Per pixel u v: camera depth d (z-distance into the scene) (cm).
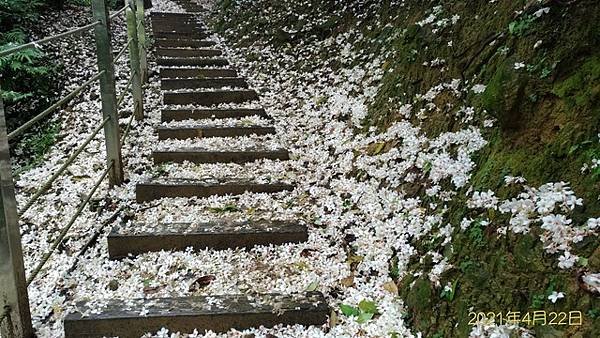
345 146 302
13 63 413
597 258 129
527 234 150
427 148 234
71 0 690
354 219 238
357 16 441
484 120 207
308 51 467
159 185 268
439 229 191
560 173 156
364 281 201
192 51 546
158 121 375
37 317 182
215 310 182
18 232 158
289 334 179
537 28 195
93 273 210
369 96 325
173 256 221
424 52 286
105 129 265
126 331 177
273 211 258
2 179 147
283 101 411
